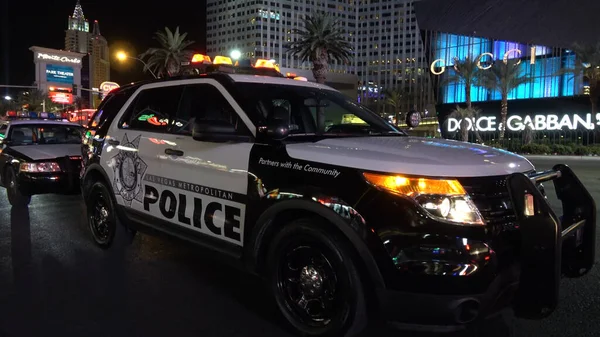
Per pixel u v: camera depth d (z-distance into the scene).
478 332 3.25
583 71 37.91
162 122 4.29
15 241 5.59
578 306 3.71
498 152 3.18
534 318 2.75
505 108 40.62
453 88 51.75
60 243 5.50
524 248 2.65
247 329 3.33
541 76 45.97
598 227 6.32
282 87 4.00
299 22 159.88
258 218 3.24
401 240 2.60
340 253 2.83
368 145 3.19
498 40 48.97
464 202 2.59
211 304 3.77
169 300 3.85
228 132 3.36
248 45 155.75
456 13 50.75
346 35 165.25
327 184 2.88
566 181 3.42
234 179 3.43
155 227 4.21
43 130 8.73
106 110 5.25
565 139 41.62
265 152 3.30
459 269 2.51
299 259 3.15
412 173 2.67
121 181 4.66
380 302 2.71
